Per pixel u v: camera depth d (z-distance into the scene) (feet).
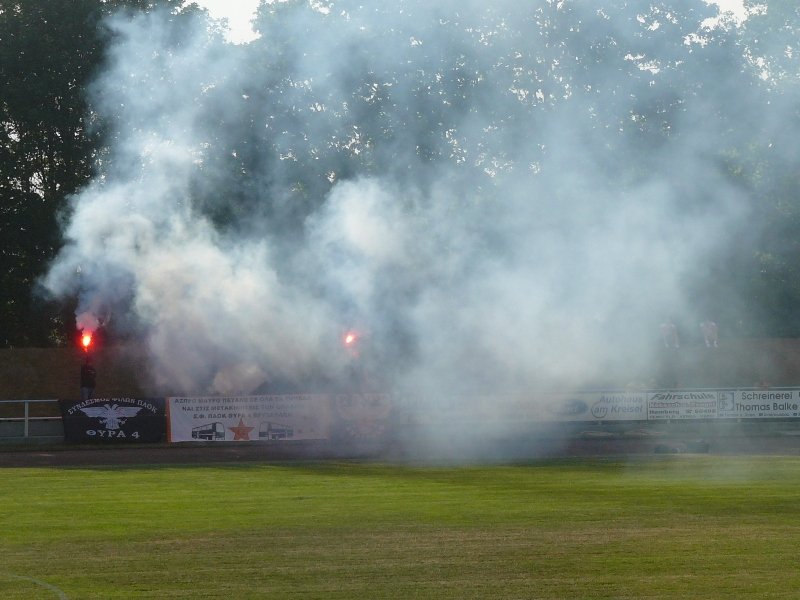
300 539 74.08
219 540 74.02
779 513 85.15
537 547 69.72
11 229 234.79
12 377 213.25
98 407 167.12
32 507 93.25
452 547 70.13
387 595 56.34
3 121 241.96
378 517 84.53
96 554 69.05
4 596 56.90
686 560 64.80
